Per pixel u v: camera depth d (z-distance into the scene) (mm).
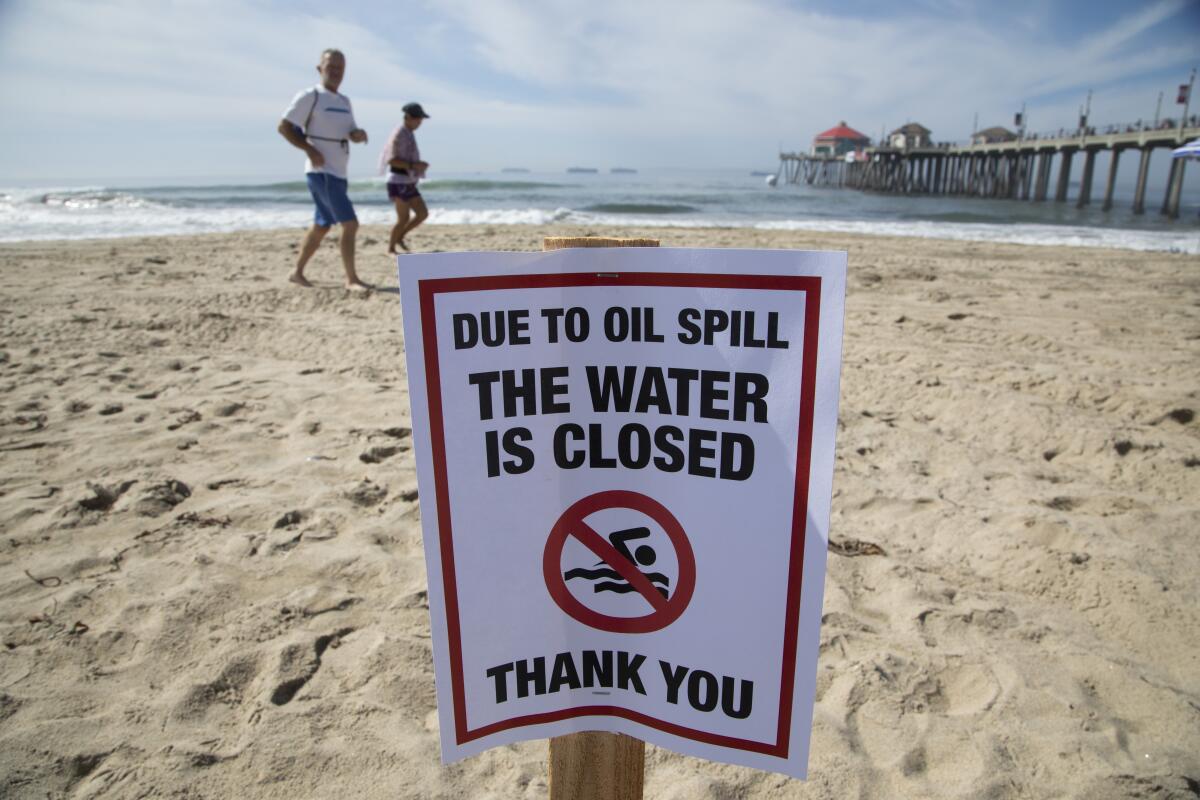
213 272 8094
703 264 1058
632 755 1277
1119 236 15844
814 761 1925
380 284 7375
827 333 1026
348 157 6738
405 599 2529
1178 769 1909
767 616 1129
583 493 1170
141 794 1765
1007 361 5332
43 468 3385
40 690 2061
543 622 1201
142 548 2768
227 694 2090
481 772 1874
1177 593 2564
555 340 1119
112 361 4992
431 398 1082
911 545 2992
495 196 32844
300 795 1783
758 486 1100
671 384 1111
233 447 3701
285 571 2658
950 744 1990
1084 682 2221
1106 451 3717
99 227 14070
